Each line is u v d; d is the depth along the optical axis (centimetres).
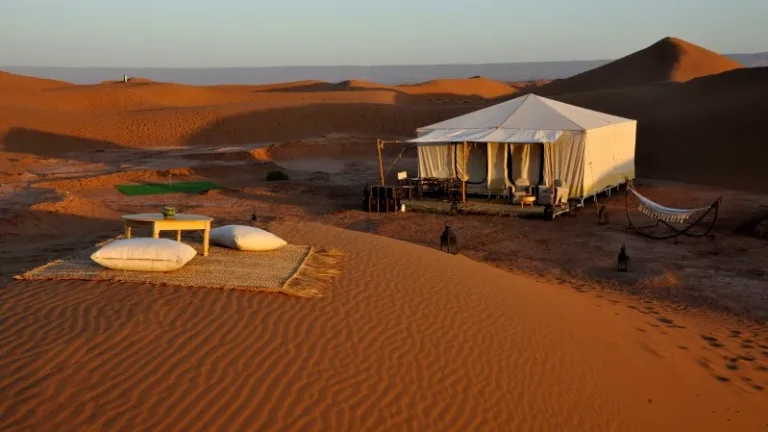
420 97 9500
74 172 3719
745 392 1025
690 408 930
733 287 1605
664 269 1728
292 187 3234
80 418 615
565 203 2541
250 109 6350
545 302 1200
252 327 838
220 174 3709
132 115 6094
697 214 2484
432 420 707
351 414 684
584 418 807
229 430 625
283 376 731
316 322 880
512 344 943
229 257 1130
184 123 5856
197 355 751
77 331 786
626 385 941
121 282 950
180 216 1158
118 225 2003
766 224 2195
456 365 838
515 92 10969
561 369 912
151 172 3534
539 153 2677
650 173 3800
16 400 634
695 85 5778
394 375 780
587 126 2680
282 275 1038
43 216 1945
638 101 5922
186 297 909
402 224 2309
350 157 4809
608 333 1142
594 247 1983
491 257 1850
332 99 8525
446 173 2877
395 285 1091
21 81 8281
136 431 605
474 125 2833
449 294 1094
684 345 1191
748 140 3994
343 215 2500
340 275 1102
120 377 690
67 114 6044
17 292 905
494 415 747
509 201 2616
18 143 5025
